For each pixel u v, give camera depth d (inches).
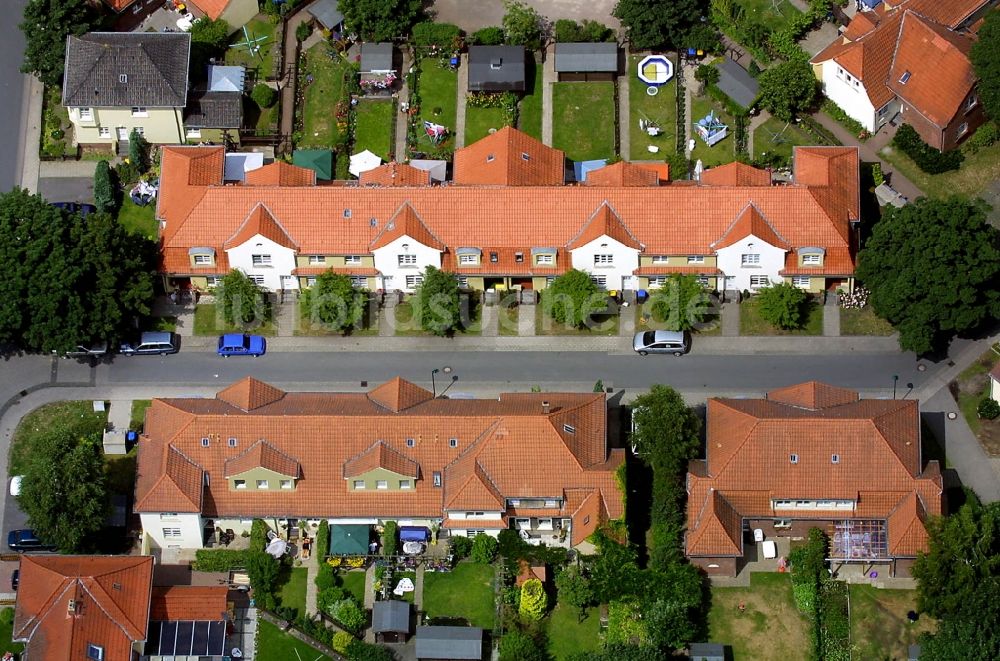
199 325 7559.1
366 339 7524.6
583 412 6855.3
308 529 6884.8
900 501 6742.1
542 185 7578.7
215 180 7657.5
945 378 7362.2
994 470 7101.4
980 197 7849.4
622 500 6712.6
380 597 6756.9
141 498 6712.6
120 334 7372.1
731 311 7554.1
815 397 6924.2
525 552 6756.9
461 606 6752.0
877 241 7258.9
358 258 7495.1
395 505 6796.3
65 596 6392.7
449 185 7583.7
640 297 7559.1
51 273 7145.7
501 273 7490.2
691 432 6860.2
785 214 7431.1
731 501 6771.7
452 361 7450.8
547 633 6658.5
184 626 6579.7
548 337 7509.8
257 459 6692.9
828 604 6722.4
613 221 7411.4
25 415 7308.1
